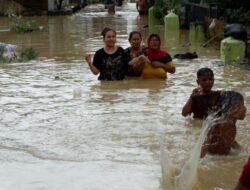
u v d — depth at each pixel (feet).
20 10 183.52
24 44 100.89
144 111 47.85
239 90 55.47
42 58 81.35
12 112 48.16
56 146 38.52
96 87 58.95
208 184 31.91
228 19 104.27
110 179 32.32
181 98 52.70
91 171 33.65
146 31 126.41
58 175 33.09
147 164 34.76
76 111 48.26
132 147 38.14
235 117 37.11
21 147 38.37
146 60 62.90
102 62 62.75
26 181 32.22
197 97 43.62
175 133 41.09
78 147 38.24
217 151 36.42
